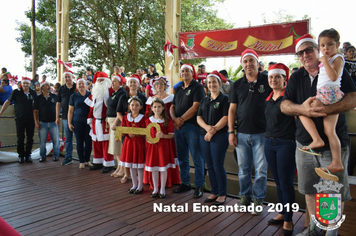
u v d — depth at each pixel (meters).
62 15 9.13
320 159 2.31
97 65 18.33
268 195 4.50
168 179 4.48
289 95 2.52
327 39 2.14
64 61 9.18
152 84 4.43
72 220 3.15
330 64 2.13
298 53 2.39
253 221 3.16
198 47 7.21
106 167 5.36
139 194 4.11
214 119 3.61
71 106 5.63
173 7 7.30
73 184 4.57
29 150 6.28
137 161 4.10
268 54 6.48
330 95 2.09
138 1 15.27
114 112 5.00
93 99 5.22
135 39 16.22
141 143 4.12
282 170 2.83
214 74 3.64
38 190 4.24
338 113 2.12
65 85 6.04
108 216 3.28
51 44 17.94
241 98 3.35
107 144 5.24
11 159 6.26
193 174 5.27
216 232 2.88
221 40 6.95
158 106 3.93
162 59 15.97
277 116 2.83
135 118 4.20
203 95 3.98
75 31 17.17
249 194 3.50
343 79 2.17
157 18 15.17
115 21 16.06
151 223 3.09
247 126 3.31
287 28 6.23
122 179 4.70
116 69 9.43
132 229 2.94
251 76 3.31
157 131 3.80
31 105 6.23
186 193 4.18
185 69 4.01
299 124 2.44
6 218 3.18
